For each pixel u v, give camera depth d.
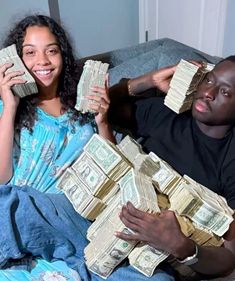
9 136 1.18
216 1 2.34
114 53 1.75
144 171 1.08
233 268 1.08
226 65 1.11
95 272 1.06
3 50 1.19
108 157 1.07
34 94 1.23
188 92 1.20
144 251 1.01
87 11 2.78
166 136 1.28
